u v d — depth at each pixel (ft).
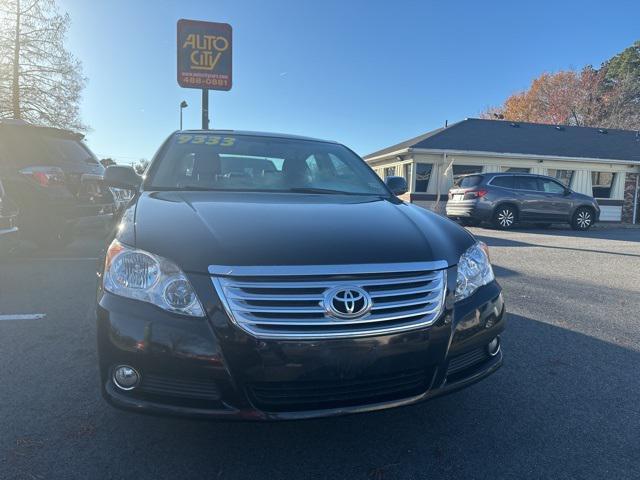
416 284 7.24
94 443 7.92
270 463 7.53
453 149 59.77
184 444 7.97
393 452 7.89
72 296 16.49
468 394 9.98
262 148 12.41
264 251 6.89
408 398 7.22
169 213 8.13
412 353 7.09
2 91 81.51
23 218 22.65
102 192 25.08
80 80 87.30
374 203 9.95
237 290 6.61
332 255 6.97
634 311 16.30
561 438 8.41
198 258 6.81
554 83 142.00
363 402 7.04
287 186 11.16
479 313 7.80
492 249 30.83
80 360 11.17
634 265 25.40
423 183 61.16
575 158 62.18
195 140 12.37
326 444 8.07
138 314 6.77
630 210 65.82
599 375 11.02
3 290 17.25
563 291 19.04
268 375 6.57
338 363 6.69
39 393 9.57
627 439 8.41
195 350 6.55
